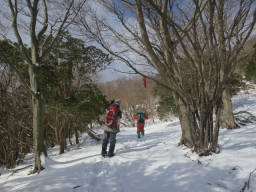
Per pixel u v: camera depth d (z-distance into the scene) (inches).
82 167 132.3
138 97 770.8
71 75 266.1
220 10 106.6
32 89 145.0
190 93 127.6
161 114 708.0
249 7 101.6
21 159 217.9
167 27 122.4
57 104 247.6
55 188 97.4
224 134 195.2
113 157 152.9
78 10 118.7
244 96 633.6
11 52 214.7
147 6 105.7
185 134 149.9
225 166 96.7
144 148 176.7
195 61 123.9
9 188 109.6
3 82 220.5
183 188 83.3
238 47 108.8
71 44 242.4
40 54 160.4
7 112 210.4
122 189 92.1
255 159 98.6
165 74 125.8
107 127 159.3
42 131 148.3
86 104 268.7
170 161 117.6
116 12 122.0
